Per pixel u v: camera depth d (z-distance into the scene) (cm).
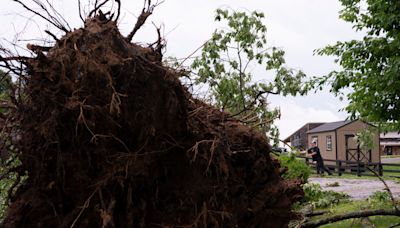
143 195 203
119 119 190
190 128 218
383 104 689
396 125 764
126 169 189
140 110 194
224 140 235
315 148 1834
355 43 690
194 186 212
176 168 212
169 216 204
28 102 191
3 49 194
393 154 4838
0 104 199
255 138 254
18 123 193
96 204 189
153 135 195
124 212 196
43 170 191
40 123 187
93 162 192
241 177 241
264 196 242
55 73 188
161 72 203
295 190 266
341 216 396
